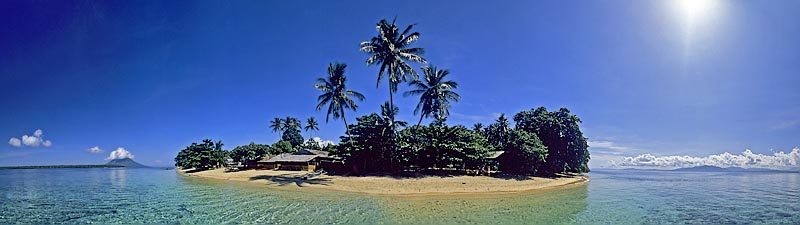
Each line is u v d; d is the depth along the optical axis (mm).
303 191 33594
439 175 43531
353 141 46562
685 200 29156
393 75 43250
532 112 63375
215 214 20828
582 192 35656
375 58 43625
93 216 20281
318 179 41781
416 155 45656
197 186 39938
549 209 23484
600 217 20594
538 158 50469
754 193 35906
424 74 49594
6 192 34406
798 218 20906
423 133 47562
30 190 36719
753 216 21469
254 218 19672
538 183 42719
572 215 21172
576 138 56844
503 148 53938
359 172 45812
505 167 53031
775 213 22578
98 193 32969
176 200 27125
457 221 19172
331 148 52156
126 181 52250
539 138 57156
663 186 45688
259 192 32719
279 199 27719
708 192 36844
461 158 44531
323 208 23266
